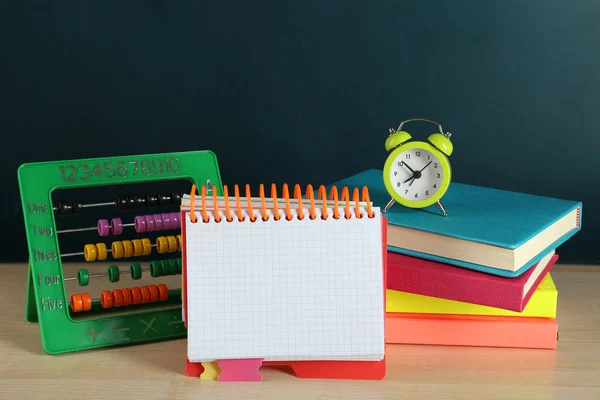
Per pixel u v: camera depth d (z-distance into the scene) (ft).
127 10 5.91
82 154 6.17
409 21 5.91
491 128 6.08
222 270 3.69
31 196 4.17
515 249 3.78
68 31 5.93
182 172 4.51
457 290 3.93
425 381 3.77
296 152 6.21
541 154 6.11
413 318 4.15
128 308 4.67
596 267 5.33
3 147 6.12
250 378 3.75
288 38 5.98
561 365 3.94
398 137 4.29
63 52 5.97
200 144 6.19
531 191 6.17
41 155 6.15
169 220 4.64
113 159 4.37
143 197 4.60
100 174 4.33
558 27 5.86
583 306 4.66
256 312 3.69
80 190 6.22
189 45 5.99
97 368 3.92
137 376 3.83
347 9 5.91
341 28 5.95
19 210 6.24
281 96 6.09
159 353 4.11
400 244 4.19
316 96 6.09
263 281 3.70
